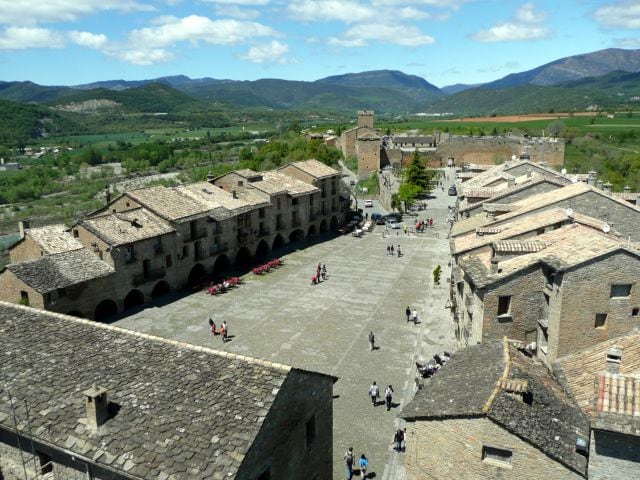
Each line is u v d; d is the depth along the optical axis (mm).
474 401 24500
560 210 46938
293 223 93688
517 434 22547
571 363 29172
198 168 184625
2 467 22859
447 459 25000
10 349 24844
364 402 41344
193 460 18359
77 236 61844
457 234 54156
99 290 58094
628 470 19969
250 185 86562
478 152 171625
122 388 21766
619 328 33250
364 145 156375
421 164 135375
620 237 43062
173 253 67562
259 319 58375
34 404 21531
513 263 36344
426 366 44156
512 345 31719
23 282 52719
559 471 22219
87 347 24516
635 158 134000
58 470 21109
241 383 21438
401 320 57688
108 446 19344
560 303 32781
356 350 50406
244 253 83750
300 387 22891
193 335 54094
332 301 63844
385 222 108188
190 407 20484
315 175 98375
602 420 19750
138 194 70188
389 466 33844
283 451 21750
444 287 68312
